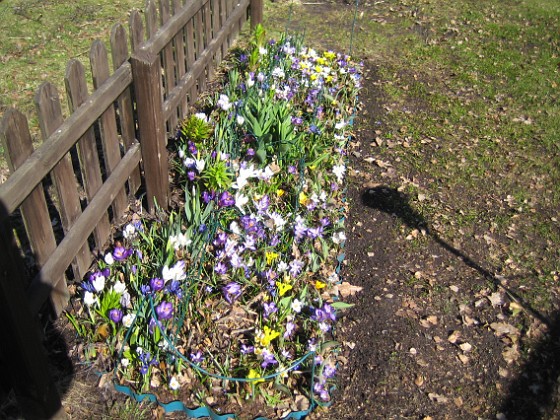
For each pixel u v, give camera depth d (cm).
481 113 559
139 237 355
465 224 419
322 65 573
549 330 340
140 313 290
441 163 484
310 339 307
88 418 274
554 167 484
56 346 301
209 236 349
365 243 397
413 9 783
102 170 432
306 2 785
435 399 300
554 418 293
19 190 247
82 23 644
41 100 268
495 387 307
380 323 338
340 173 423
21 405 260
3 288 216
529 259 391
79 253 324
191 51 498
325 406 288
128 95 365
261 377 271
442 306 352
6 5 668
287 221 379
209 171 379
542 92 598
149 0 393
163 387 287
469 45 695
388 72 624
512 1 824
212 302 323
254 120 420
